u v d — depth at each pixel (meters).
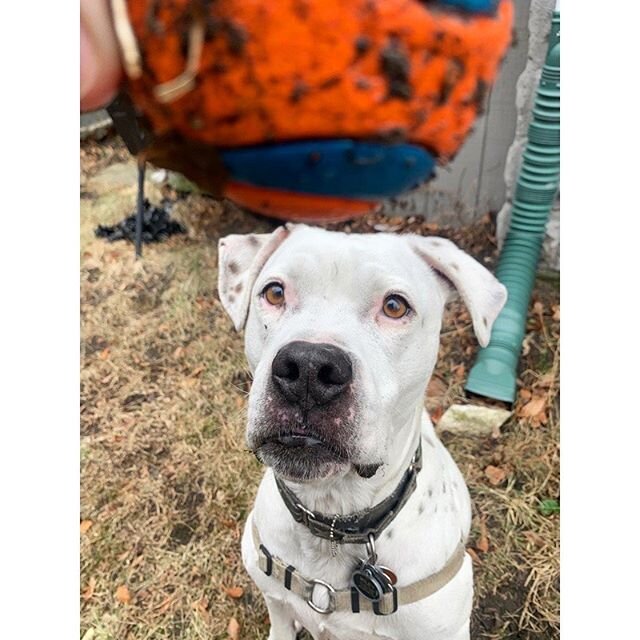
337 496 0.46
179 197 1.39
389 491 0.46
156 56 0.14
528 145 1.01
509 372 0.95
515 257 1.06
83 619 0.74
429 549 0.49
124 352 1.09
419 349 0.44
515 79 1.08
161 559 0.79
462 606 0.52
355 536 0.47
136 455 0.92
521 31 1.02
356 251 0.42
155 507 0.85
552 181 1.02
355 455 0.36
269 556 0.52
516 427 0.91
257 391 0.37
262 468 0.88
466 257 0.49
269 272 0.45
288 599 0.54
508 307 1.01
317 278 0.42
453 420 0.91
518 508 0.81
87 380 1.04
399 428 0.44
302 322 0.40
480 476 0.86
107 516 0.84
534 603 0.72
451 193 1.19
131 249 1.29
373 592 0.47
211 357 1.06
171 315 1.15
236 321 0.50
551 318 1.05
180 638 0.72
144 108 0.15
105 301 1.19
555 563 0.75
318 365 0.35
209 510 0.84
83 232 1.34
